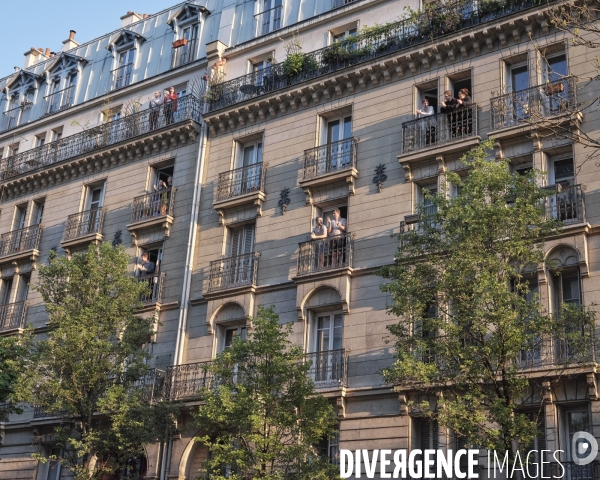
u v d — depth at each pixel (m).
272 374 24.83
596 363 23.22
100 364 29.36
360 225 30.02
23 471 35.59
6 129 46.03
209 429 26.38
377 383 27.44
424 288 22.45
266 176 33.41
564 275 25.86
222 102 36.03
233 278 32.41
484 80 29.42
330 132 33.16
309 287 29.95
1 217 43.16
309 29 35.34
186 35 40.94
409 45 31.28
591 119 26.78
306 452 23.81
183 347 32.53
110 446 28.61
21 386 28.22
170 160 37.25
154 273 35.09
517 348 20.77
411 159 29.42
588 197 25.86
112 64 43.28
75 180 40.78
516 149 27.78
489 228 21.94
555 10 28.02
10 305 39.97
